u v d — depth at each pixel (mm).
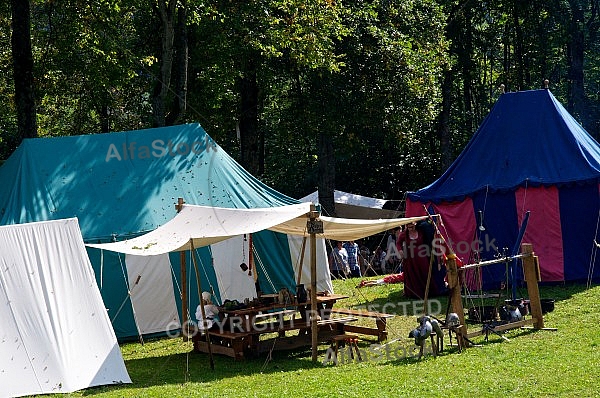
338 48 25938
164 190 15242
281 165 40469
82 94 25109
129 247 12117
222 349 12211
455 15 34969
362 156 37719
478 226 16781
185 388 10023
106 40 21812
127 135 15930
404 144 30344
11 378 9930
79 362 10344
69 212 14375
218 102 26359
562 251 16344
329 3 22797
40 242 10609
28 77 19781
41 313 10320
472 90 39906
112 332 10695
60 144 15414
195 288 14984
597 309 13484
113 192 14945
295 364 11398
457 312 11344
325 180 29031
